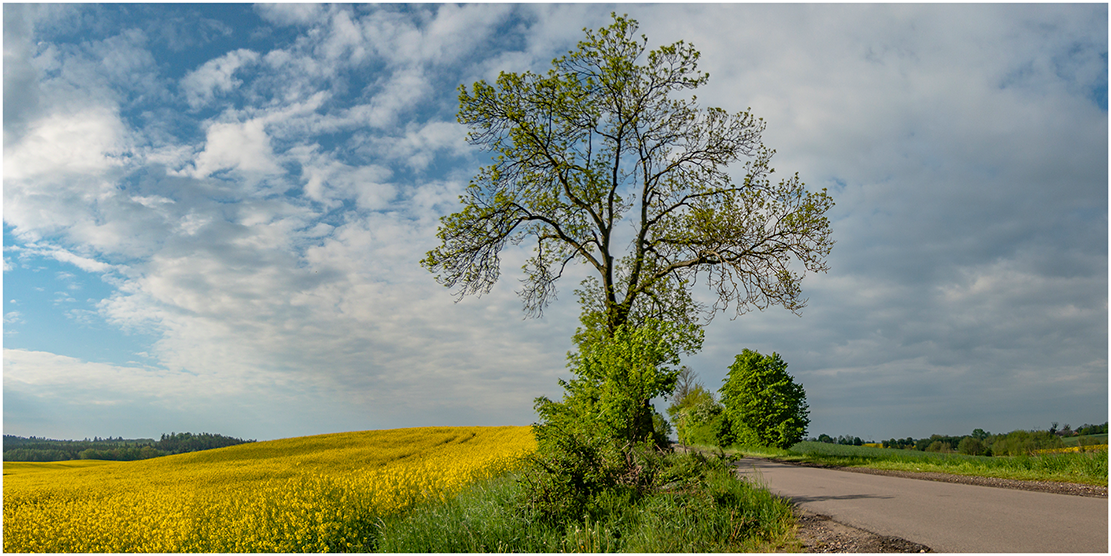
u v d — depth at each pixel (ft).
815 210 59.93
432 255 62.18
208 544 32.99
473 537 25.76
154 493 55.77
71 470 139.64
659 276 67.05
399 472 44.32
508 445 97.50
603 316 63.46
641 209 69.36
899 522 22.49
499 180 65.05
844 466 59.72
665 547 21.36
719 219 63.05
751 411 91.45
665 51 62.95
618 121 67.41
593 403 38.86
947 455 56.24
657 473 29.91
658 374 36.58
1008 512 23.88
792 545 20.31
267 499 36.11
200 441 339.98
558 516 26.73
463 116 63.36
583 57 63.67
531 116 65.46
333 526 31.32
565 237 69.77
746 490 27.22
